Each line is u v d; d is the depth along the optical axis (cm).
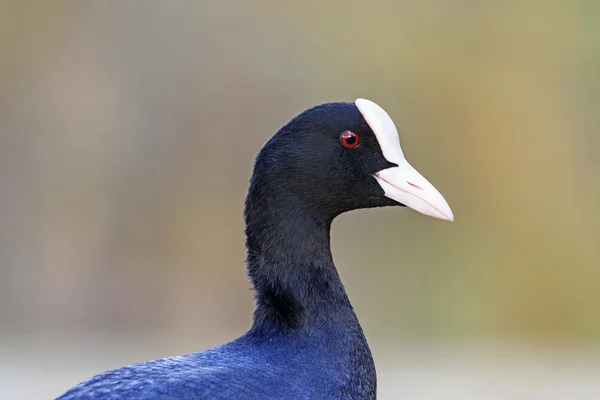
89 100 1809
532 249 1884
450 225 1866
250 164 1816
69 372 1388
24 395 1242
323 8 1848
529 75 1927
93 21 1797
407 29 1889
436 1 1903
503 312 1841
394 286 1806
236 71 1820
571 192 1912
